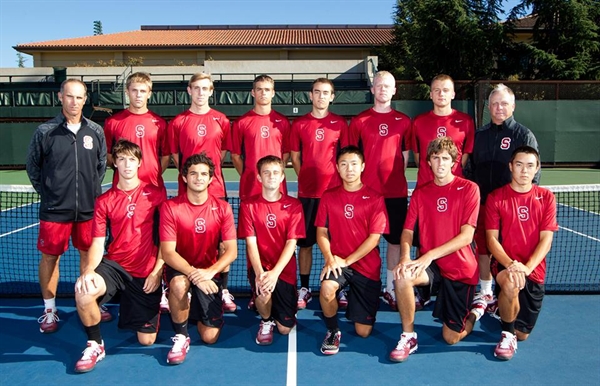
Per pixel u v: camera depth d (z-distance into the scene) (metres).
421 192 4.03
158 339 4.11
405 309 3.69
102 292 3.67
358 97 20.03
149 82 4.82
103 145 4.55
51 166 4.24
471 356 3.77
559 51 23.42
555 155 18.20
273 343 4.02
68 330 4.25
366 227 4.06
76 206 4.33
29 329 4.27
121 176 3.89
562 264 6.18
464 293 3.83
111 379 3.43
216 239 4.03
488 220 4.04
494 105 4.44
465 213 3.89
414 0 24.84
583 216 9.16
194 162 3.82
